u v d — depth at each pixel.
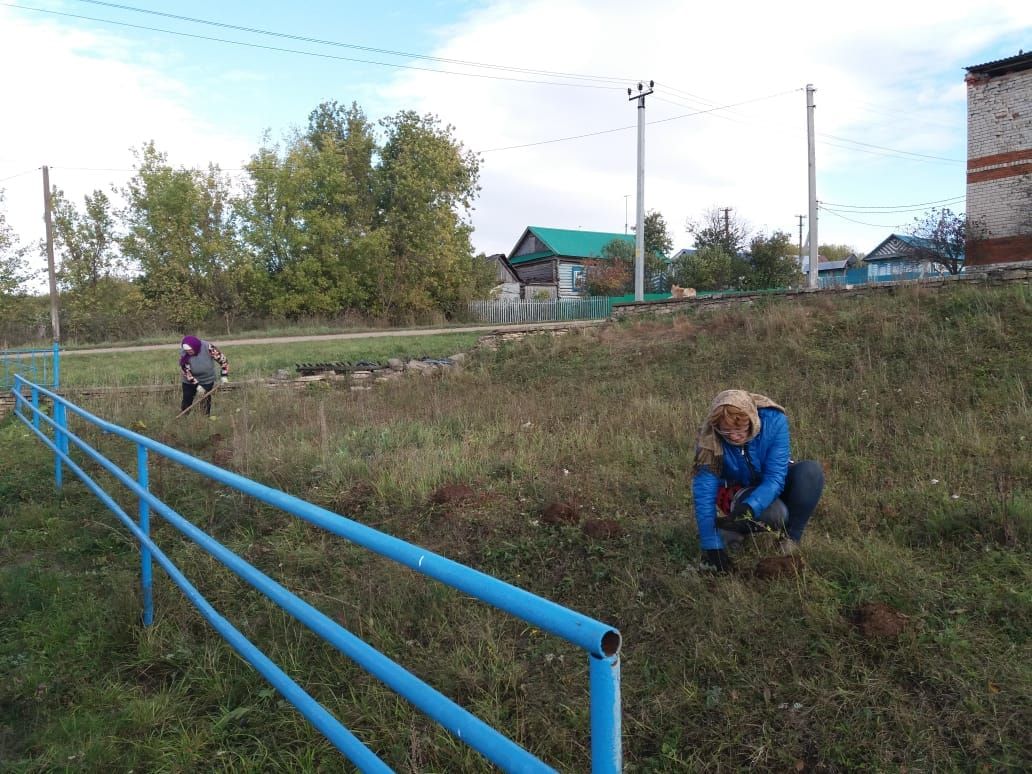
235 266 33.34
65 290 37.16
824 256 81.00
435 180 36.16
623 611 3.49
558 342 13.32
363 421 8.76
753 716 2.64
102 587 4.28
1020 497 4.27
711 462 3.71
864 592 3.35
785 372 9.05
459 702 2.90
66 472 7.26
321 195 34.56
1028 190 18.98
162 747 2.77
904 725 2.52
